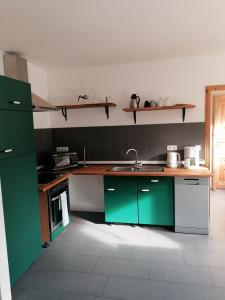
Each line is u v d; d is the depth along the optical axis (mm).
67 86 4121
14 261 2320
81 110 4117
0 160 2141
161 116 3850
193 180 3193
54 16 2209
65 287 2289
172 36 2783
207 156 3873
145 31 2621
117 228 3525
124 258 2740
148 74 3818
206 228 3219
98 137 4098
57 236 3291
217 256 2711
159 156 3906
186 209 3256
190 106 3471
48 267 2613
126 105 3939
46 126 4117
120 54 3406
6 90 2229
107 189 3535
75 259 2752
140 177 3393
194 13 2234
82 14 2191
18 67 3164
